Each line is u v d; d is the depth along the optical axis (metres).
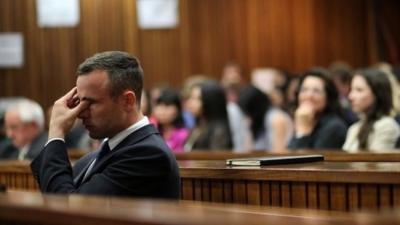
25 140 5.29
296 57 9.58
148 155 2.70
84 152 4.49
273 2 9.50
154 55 8.66
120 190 2.67
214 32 9.24
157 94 6.40
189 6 9.09
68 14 6.85
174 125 5.54
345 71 6.48
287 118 6.05
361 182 2.56
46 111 6.95
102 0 7.03
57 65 6.91
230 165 3.05
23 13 6.86
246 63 9.41
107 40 7.08
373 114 4.25
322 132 4.41
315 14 9.62
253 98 5.91
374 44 9.66
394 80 5.09
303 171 2.70
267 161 2.97
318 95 4.48
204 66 9.17
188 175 3.03
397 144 4.14
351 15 9.66
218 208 2.08
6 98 6.94
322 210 2.65
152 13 8.12
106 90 2.77
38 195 2.21
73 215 1.70
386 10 9.66
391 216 1.45
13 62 6.92
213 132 5.07
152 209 1.73
